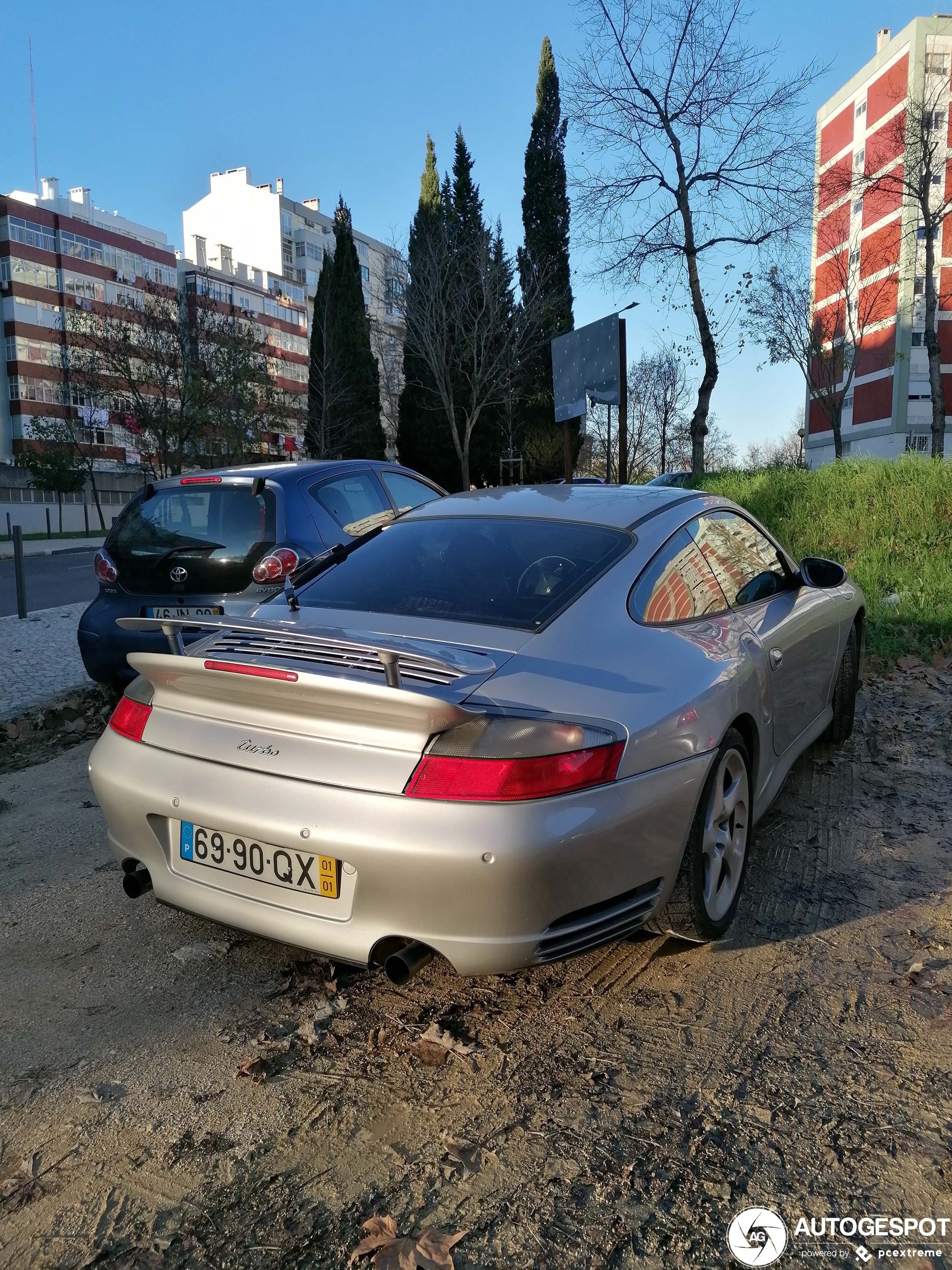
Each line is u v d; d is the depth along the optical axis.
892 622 7.32
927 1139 2.03
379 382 52.44
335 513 5.51
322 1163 2.01
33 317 62.81
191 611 5.13
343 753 2.22
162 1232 1.83
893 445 52.06
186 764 2.45
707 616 3.03
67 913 3.22
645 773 2.30
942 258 49.41
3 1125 2.14
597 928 2.29
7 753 5.29
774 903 3.15
